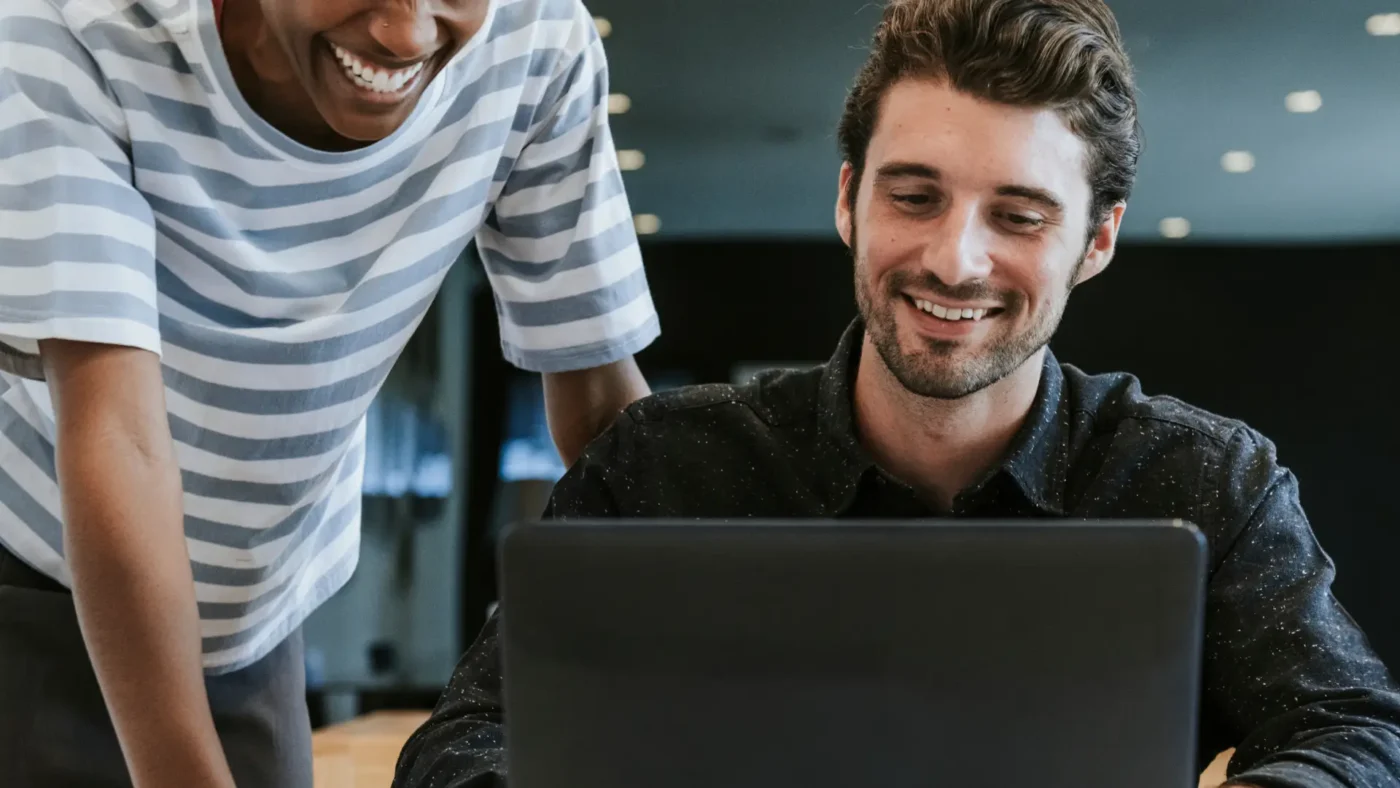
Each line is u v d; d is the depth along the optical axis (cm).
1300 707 110
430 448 539
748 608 76
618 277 151
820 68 438
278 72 120
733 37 426
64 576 136
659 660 77
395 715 456
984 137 109
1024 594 75
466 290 540
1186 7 406
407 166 131
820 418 127
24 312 106
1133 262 557
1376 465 543
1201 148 494
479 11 118
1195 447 124
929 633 76
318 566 156
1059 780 76
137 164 117
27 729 137
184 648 105
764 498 129
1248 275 550
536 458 542
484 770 102
